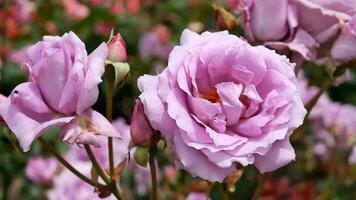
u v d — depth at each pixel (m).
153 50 1.13
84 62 0.45
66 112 0.45
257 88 0.46
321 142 0.96
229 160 0.43
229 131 0.45
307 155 0.98
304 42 0.53
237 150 0.44
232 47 0.46
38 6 1.19
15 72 1.18
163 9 1.31
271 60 0.46
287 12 0.53
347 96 1.40
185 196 0.74
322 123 0.94
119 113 1.21
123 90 1.18
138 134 0.47
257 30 0.53
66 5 1.20
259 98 0.45
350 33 0.54
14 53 1.17
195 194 0.59
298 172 1.02
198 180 0.61
